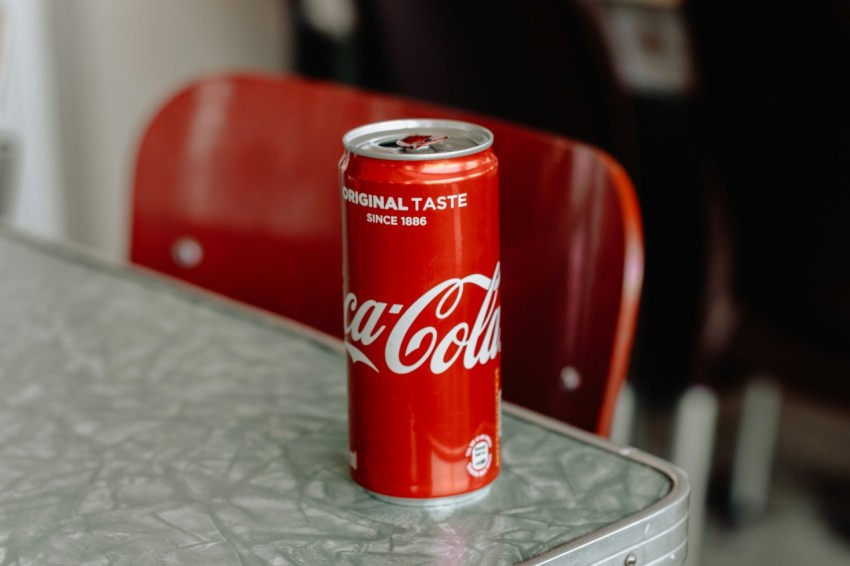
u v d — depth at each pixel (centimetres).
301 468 69
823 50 132
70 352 80
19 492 67
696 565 187
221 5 231
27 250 95
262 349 81
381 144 67
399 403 65
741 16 138
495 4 160
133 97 225
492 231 66
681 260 171
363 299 66
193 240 106
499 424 68
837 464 221
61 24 221
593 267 82
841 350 147
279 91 101
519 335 87
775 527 201
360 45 195
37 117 221
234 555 63
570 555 62
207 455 70
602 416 81
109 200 230
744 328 159
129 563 62
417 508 66
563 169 85
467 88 172
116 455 70
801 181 142
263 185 102
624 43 165
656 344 180
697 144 164
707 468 189
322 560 62
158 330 83
